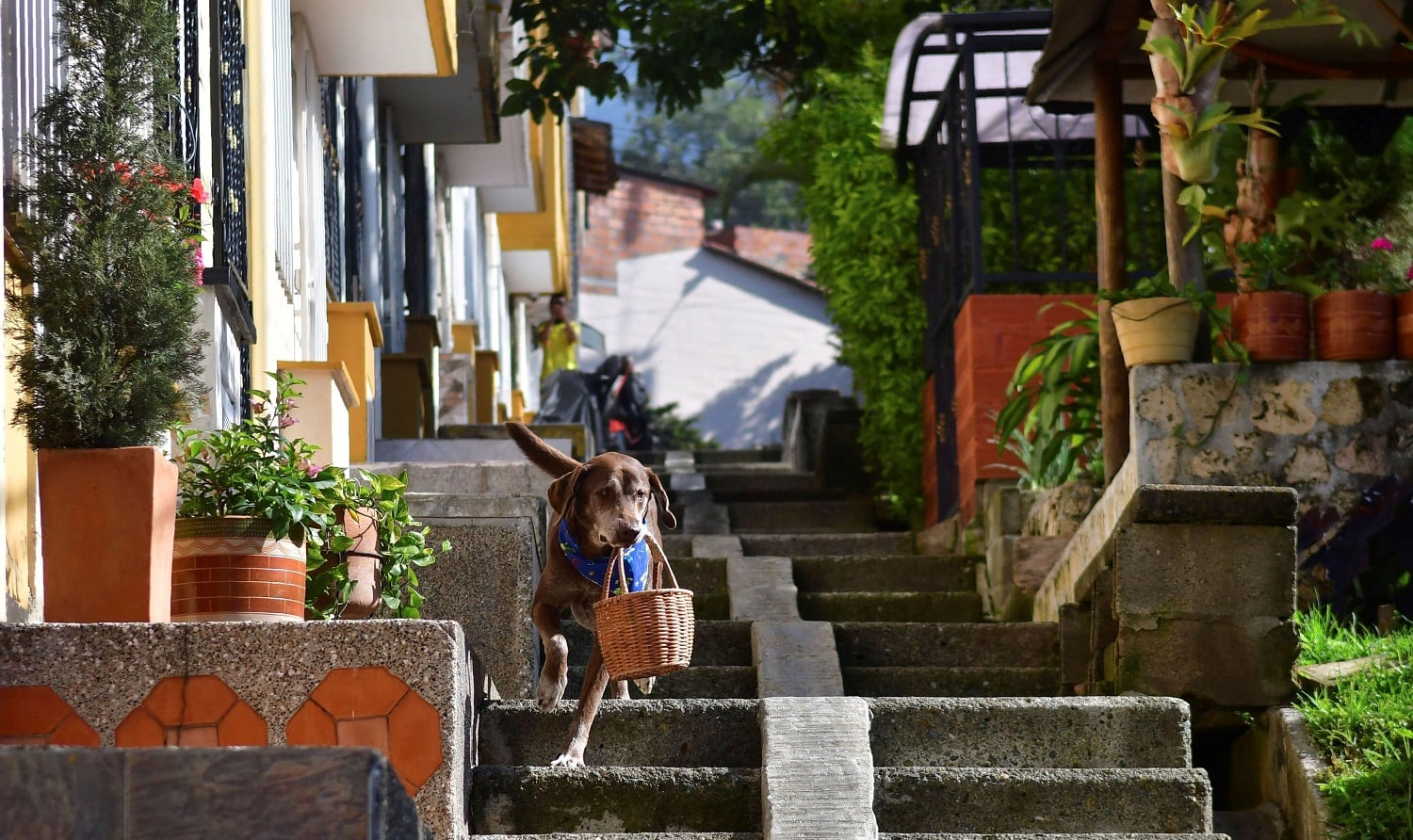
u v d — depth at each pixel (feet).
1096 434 25.26
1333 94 25.82
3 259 13.14
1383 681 17.20
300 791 8.75
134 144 14.33
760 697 20.51
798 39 40.60
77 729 12.91
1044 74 25.03
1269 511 17.97
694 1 40.19
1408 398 20.58
